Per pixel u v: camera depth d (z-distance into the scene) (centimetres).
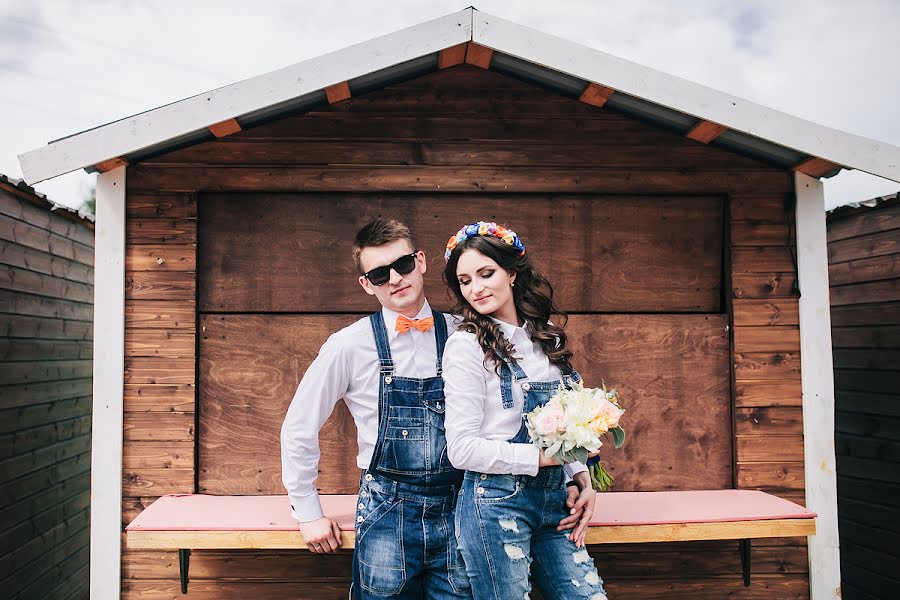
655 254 257
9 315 305
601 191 254
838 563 250
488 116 253
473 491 172
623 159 254
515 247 191
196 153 247
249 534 203
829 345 255
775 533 214
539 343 188
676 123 246
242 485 243
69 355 373
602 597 171
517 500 169
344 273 249
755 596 250
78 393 385
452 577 181
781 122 217
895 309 300
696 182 256
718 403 255
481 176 251
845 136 217
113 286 241
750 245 257
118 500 238
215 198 249
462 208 253
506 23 215
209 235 248
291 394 246
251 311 248
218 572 241
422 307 203
